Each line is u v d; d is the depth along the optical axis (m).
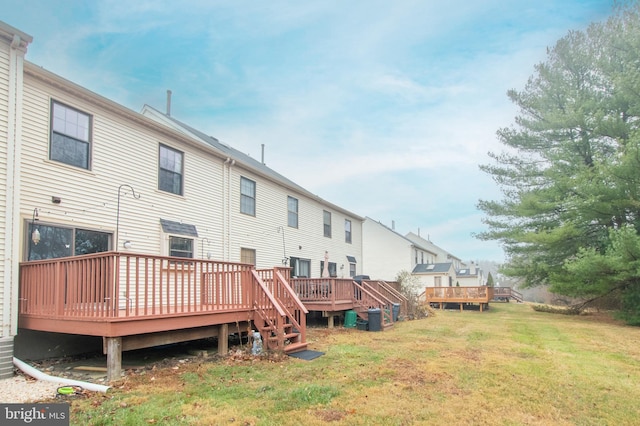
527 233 16.22
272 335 8.20
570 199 14.88
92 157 8.14
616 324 13.66
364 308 12.01
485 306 22.61
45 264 6.29
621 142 14.16
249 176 13.27
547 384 5.48
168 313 6.17
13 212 6.14
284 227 15.18
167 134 10.09
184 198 10.48
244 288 7.88
